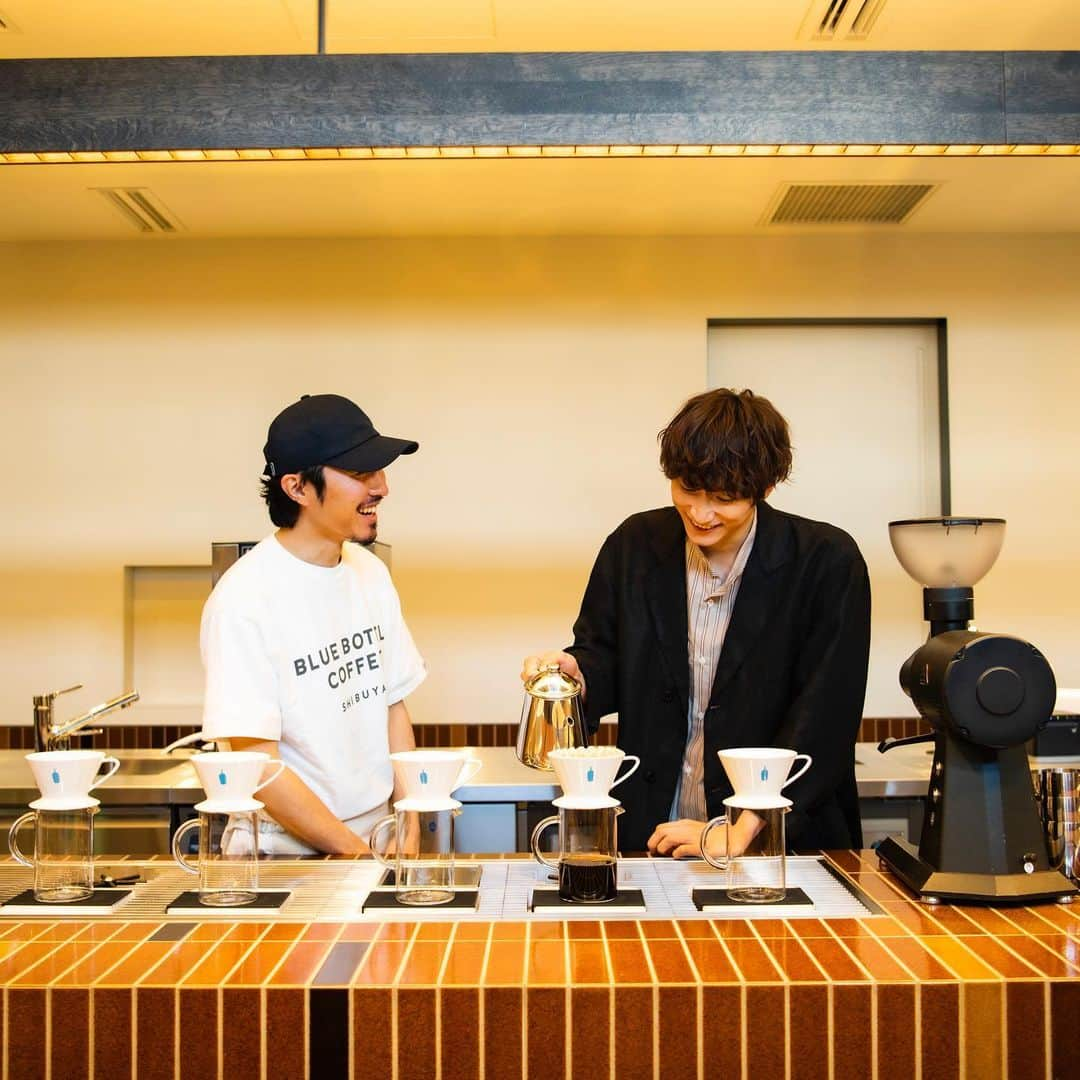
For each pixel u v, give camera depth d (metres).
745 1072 1.04
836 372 3.78
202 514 3.68
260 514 3.68
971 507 3.68
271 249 3.71
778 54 1.68
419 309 3.70
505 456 3.69
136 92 1.69
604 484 3.68
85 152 1.70
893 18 2.50
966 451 3.69
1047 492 3.69
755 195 3.31
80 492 3.70
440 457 3.69
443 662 3.67
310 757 1.70
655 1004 1.03
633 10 2.47
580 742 1.69
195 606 3.76
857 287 3.69
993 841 1.31
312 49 2.64
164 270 3.71
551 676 1.70
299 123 1.69
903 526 1.73
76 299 3.71
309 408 1.68
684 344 3.68
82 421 3.70
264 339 3.70
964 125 1.68
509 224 3.57
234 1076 1.04
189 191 3.25
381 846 1.66
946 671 1.30
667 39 2.60
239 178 3.15
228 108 1.69
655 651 1.84
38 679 3.67
